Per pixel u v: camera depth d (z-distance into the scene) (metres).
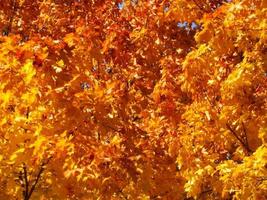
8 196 5.25
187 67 5.68
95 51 6.34
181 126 6.43
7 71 5.00
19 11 9.25
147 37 7.98
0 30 9.08
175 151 6.28
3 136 5.00
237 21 5.42
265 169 4.93
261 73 5.41
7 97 4.95
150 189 5.95
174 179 6.35
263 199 4.94
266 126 5.53
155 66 8.06
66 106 5.22
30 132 5.00
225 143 5.97
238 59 6.23
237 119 5.62
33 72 5.00
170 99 6.89
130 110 6.68
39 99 5.12
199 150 6.17
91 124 5.52
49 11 9.10
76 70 5.62
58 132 5.17
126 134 6.05
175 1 6.94
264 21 5.32
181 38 8.14
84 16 8.91
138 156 5.75
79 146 5.30
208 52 5.59
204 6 6.79
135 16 8.73
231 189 5.16
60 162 5.08
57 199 5.47
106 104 5.67
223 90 5.55
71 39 5.99
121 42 7.78
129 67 7.71
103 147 5.50
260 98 5.56
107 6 9.10
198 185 5.77
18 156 4.86
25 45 5.30
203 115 5.95
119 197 6.09
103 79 6.73
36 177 5.45
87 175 5.06
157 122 6.96
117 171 5.60
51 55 5.49
